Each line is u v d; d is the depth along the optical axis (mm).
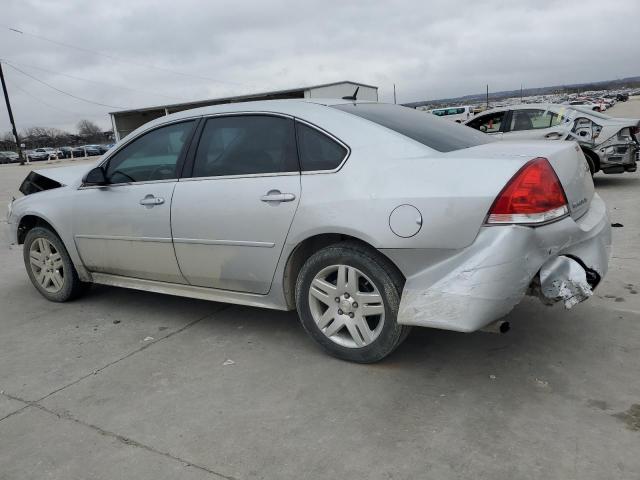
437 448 2461
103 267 4422
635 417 2602
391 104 4004
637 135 9164
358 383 3084
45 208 4641
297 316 4176
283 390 3062
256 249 3443
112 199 4164
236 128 3621
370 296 3119
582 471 2256
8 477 2447
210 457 2504
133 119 41969
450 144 3262
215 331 3982
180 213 3744
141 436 2703
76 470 2469
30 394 3201
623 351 3254
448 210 2750
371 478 2297
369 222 2949
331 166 3162
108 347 3822
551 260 2816
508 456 2375
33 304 4906
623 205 7879
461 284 2721
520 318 3797
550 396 2824
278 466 2412
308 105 3449
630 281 4430
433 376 3107
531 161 2762
